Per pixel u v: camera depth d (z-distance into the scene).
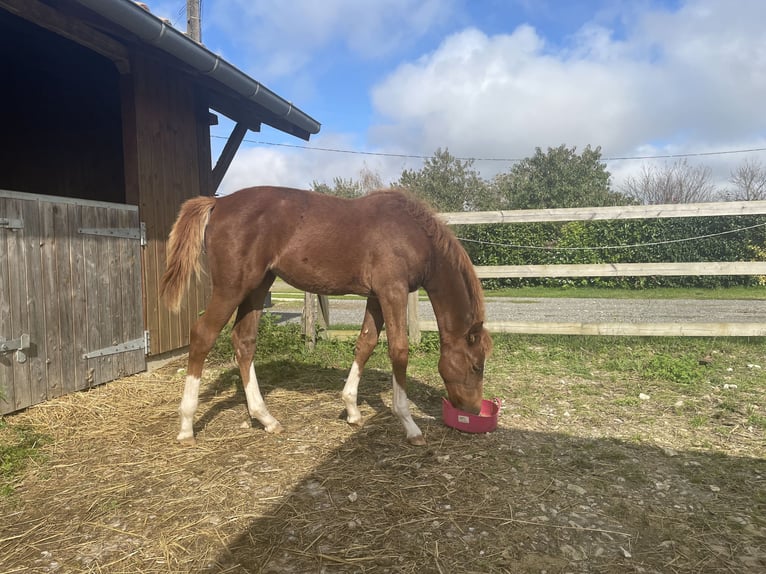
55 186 6.69
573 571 1.94
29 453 2.92
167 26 3.90
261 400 3.34
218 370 4.89
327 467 2.79
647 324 5.42
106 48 4.30
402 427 3.39
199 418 3.56
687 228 12.30
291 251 3.11
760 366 4.89
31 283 3.66
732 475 2.72
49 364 3.82
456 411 3.31
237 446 3.08
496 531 2.19
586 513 2.34
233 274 3.01
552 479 2.65
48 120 6.61
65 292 3.96
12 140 6.67
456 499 2.45
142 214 4.81
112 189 6.48
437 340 5.68
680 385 4.37
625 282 12.99
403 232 3.11
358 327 7.69
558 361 5.22
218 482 2.61
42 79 6.41
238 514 2.31
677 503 2.43
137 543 2.10
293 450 3.02
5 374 3.46
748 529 2.22
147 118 4.86
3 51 5.60
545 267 5.56
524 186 30.70
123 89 4.67
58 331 3.90
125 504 2.41
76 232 4.05
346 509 2.35
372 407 3.82
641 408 3.83
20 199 3.56
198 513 2.32
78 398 3.91
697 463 2.88
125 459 2.90
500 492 2.52
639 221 12.42
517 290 12.84
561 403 3.96
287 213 3.11
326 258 3.12
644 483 2.63
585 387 4.35
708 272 5.28
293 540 2.12
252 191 3.20
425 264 3.18
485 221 5.73
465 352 3.22
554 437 3.25
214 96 6.14
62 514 2.32
